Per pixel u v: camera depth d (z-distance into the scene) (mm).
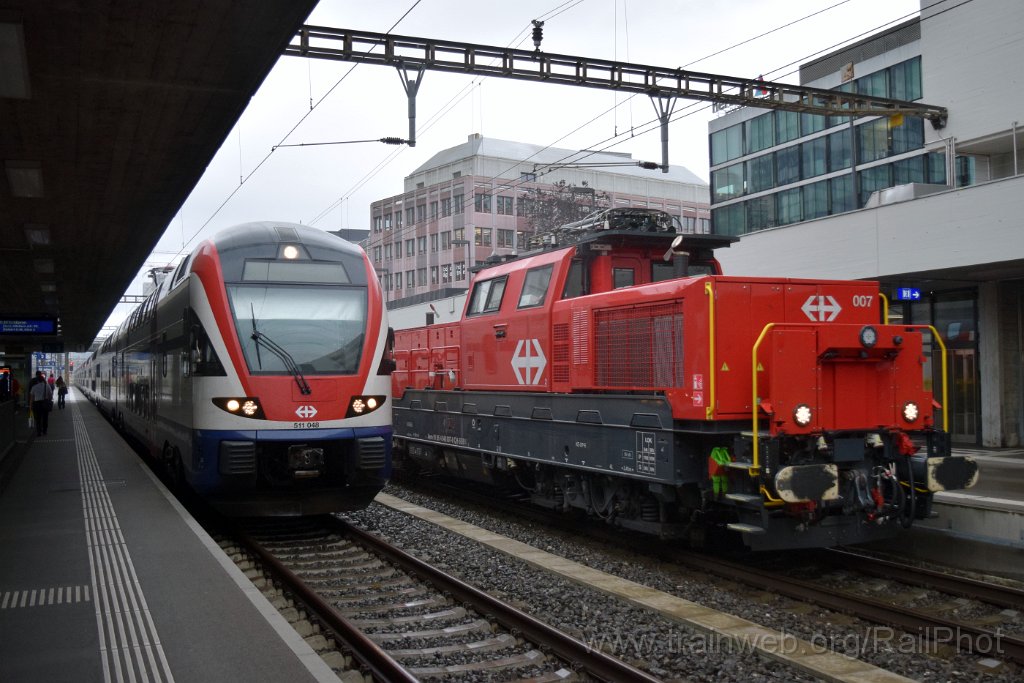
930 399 8602
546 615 7281
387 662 5637
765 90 17375
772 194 32500
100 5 7168
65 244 18125
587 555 9656
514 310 12141
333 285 10680
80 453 18094
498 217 66750
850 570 8875
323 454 10109
